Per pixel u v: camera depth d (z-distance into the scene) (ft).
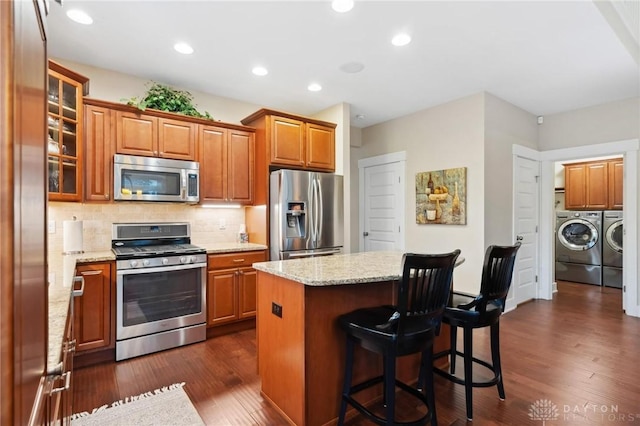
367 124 16.98
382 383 6.84
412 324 5.28
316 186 12.32
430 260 5.16
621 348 9.59
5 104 1.41
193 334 9.92
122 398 6.99
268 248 11.87
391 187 16.19
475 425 6.14
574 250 19.34
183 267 9.71
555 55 9.72
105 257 8.55
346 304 6.44
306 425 5.86
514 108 14.11
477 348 9.68
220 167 11.60
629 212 13.04
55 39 8.75
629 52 9.59
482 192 12.55
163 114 10.39
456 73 10.98
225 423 6.20
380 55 9.68
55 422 3.01
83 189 9.00
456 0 7.22
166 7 7.40
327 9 7.50
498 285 6.55
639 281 12.79
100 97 10.44
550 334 10.75
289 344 6.22
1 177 1.40
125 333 8.79
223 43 8.99
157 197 10.08
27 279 1.74
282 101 13.58
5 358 1.40
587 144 14.16
